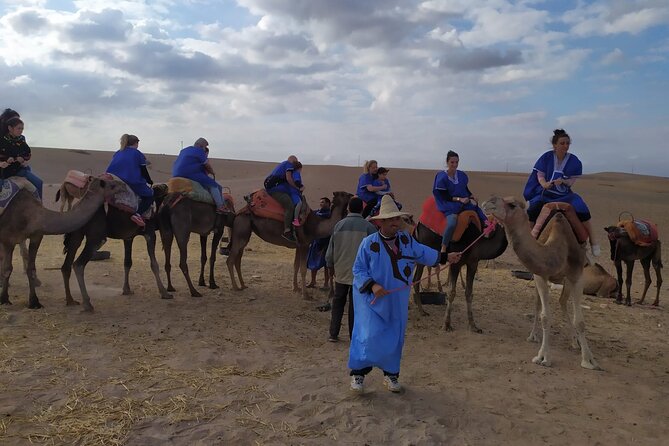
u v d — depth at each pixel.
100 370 6.38
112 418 5.18
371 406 5.75
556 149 7.79
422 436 5.12
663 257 19.88
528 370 7.19
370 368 6.06
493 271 15.83
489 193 39.19
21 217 8.55
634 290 14.60
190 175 10.91
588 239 7.81
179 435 4.93
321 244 11.69
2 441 4.66
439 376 6.86
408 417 5.52
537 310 8.62
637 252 12.21
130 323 8.39
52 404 5.43
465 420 5.55
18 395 5.57
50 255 14.57
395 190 37.44
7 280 9.04
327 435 5.09
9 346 7.00
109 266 13.39
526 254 7.04
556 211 7.50
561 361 7.62
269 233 11.23
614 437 5.33
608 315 11.07
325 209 11.93
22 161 9.29
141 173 9.99
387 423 5.36
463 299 11.76
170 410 5.41
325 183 41.91
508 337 8.85
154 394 5.79
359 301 5.89
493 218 7.31
